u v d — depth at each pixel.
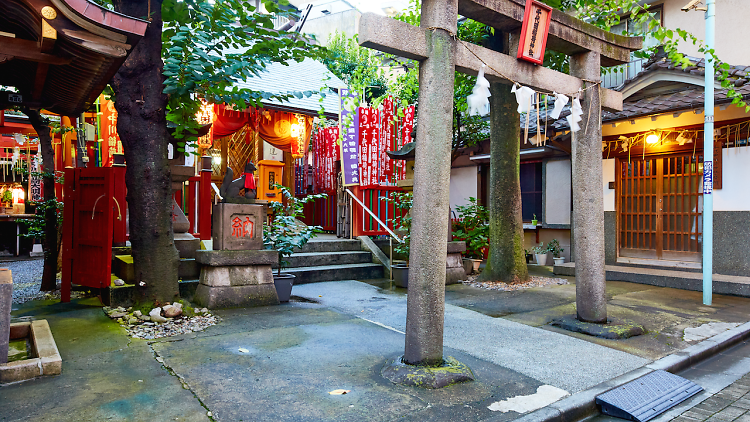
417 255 3.93
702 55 10.23
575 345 4.90
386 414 3.13
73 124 9.73
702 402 3.77
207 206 8.15
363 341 4.83
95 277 6.20
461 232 10.83
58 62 3.96
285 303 6.79
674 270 9.16
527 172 12.71
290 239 7.06
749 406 3.69
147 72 5.38
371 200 10.25
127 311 5.68
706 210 7.17
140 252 5.52
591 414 3.52
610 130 10.33
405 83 10.81
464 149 13.30
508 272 8.87
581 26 5.40
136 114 5.38
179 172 7.31
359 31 3.66
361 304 6.83
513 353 4.60
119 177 7.05
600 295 5.59
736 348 5.26
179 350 4.40
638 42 6.07
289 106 12.29
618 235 10.47
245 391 3.46
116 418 2.97
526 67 4.78
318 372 3.90
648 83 9.22
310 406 3.23
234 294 6.35
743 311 6.66
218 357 4.22
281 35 5.78
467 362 4.30
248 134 13.88
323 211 13.52
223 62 5.44
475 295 7.70
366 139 10.18
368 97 14.33
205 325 5.33
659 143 9.66
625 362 4.38
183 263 6.88
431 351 3.90
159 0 5.38
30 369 3.61
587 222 5.64
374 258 9.67
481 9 4.40
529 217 12.67
